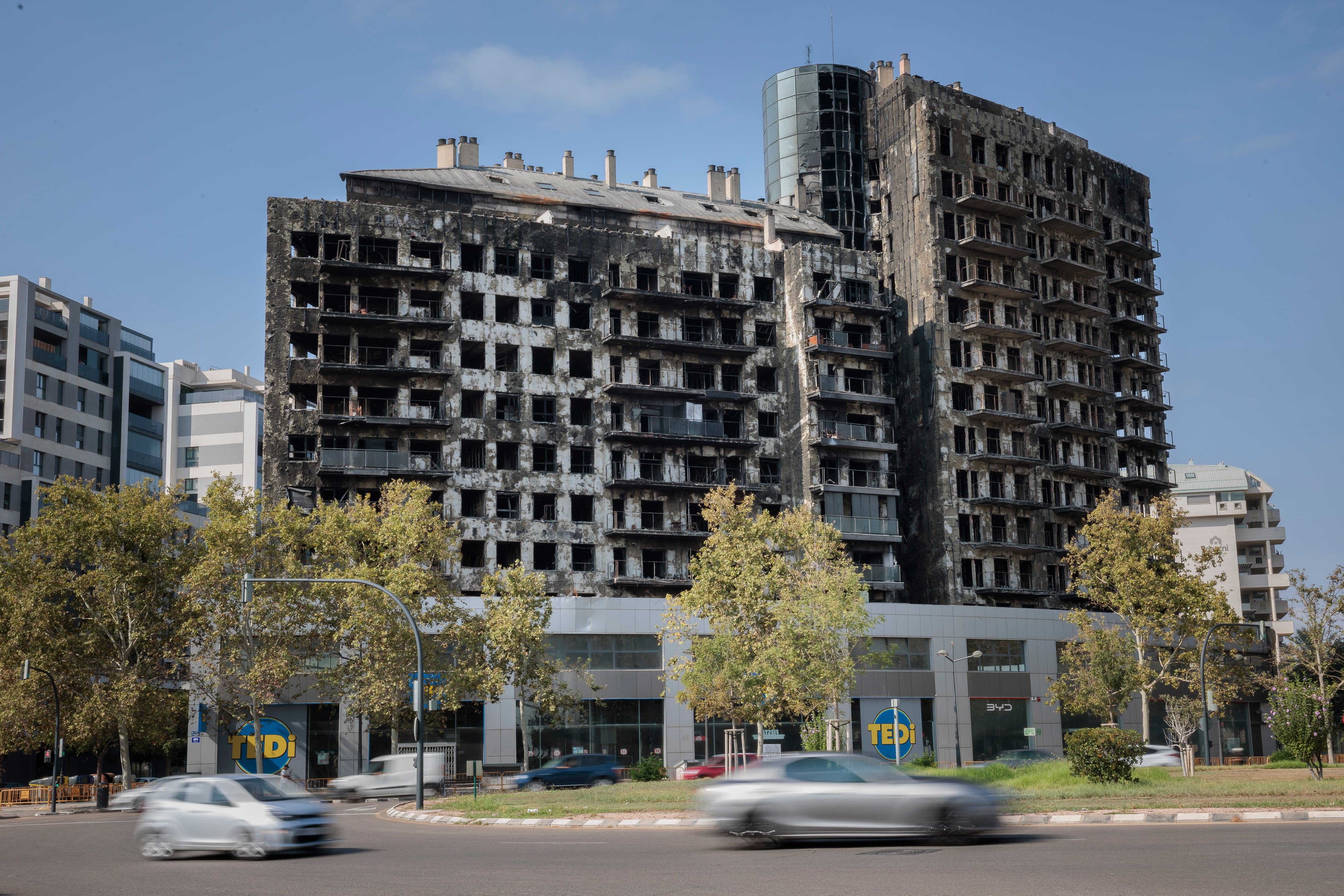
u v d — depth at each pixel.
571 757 49.69
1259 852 16.94
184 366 119.81
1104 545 63.53
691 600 56.41
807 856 19.02
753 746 66.81
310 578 42.66
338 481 71.50
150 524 58.06
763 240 90.69
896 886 14.35
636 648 66.88
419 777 36.69
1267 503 125.00
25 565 56.53
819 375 82.69
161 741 60.00
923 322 86.06
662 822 27.19
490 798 39.41
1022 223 91.25
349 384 72.94
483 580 61.62
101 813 50.50
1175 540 64.56
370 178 78.62
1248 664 76.81
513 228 78.38
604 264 80.31
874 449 82.88
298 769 61.12
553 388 77.19
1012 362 88.56
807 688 51.84
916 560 84.69
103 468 102.44
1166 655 62.56
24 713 55.53
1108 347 94.94
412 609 54.38
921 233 87.31
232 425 111.00
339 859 21.50
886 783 20.64
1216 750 80.50
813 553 56.81
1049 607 85.31
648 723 66.25
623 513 77.81
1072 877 14.61
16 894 16.42
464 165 88.44
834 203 97.31
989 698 72.62
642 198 90.62
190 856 23.59
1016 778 38.94
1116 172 99.88
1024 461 84.94
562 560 74.88
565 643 65.62
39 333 97.69
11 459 92.31
